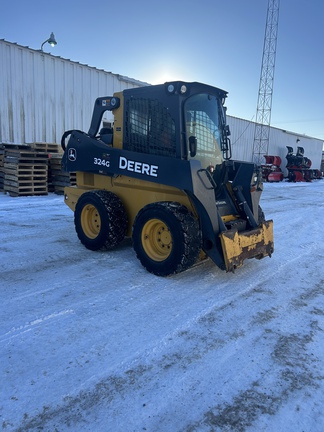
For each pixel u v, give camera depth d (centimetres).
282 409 202
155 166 404
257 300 354
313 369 241
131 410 197
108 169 463
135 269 423
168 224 379
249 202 454
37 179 1016
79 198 495
